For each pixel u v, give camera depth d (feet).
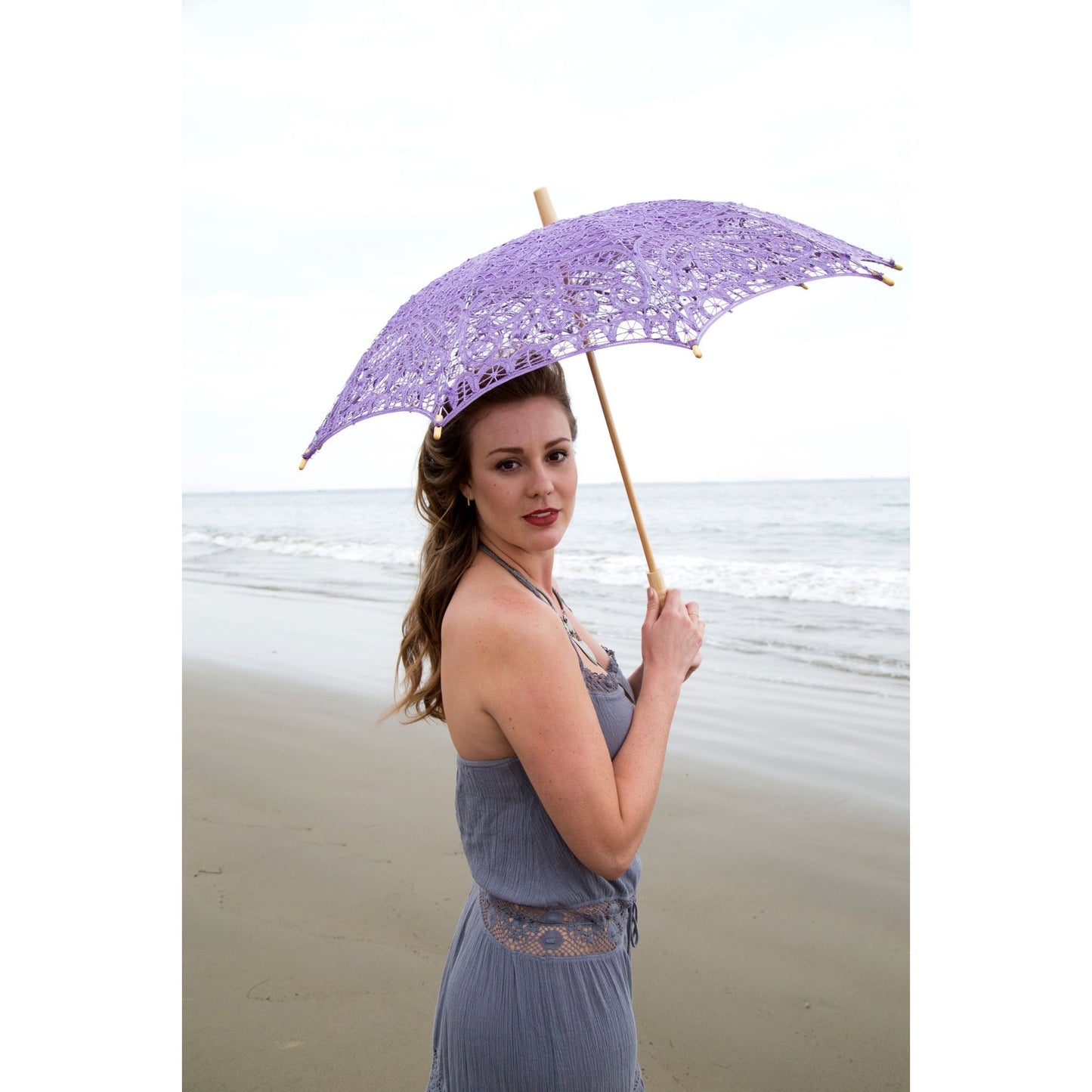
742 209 5.51
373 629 31.58
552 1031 5.08
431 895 12.57
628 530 63.46
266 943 11.41
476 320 4.58
